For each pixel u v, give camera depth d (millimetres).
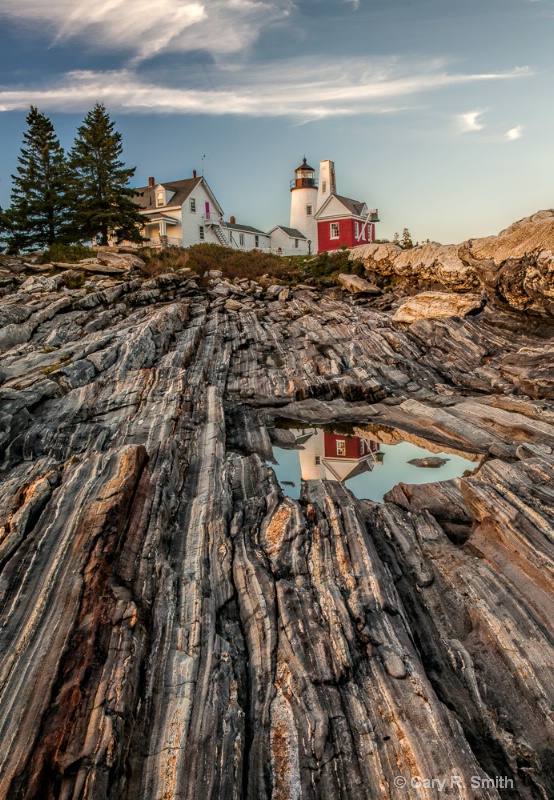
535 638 8086
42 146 42594
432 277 30344
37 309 24297
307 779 6008
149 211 55781
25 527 8633
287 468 15695
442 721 6488
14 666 6340
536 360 20391
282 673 7188
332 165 66438
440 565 9992
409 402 20516
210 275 35281
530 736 6887
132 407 16125
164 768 5684
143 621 7211
